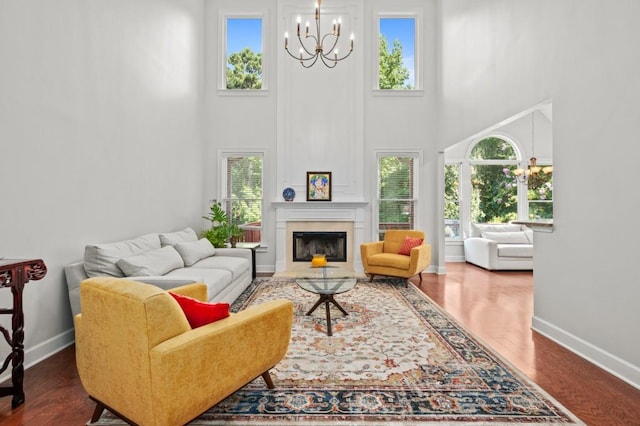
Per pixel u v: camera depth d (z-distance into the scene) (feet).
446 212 24.59
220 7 20.38
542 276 10.12
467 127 15.72
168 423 4.81
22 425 5.79
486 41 13.73
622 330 7.50
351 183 20.16
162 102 14.90
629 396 6.70
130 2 12.37
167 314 4.93
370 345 9.11
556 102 9.59
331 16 20.33
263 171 20.18
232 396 6.61
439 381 7.23
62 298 9.18
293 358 8.31
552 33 9.72
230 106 20.25
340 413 6.09
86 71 10.05
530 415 6.06
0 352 7.47
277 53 20.24
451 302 13.33
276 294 14.46
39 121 8.39
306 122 20.20
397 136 20.34
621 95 7.53
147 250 11.69
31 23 8.15
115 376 5.19
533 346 9.11
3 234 7.49
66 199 9.29
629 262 7.35
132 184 12.51
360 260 19.80
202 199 19.76
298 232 20.01
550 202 24.20
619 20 7.55
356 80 20.21
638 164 7.14
